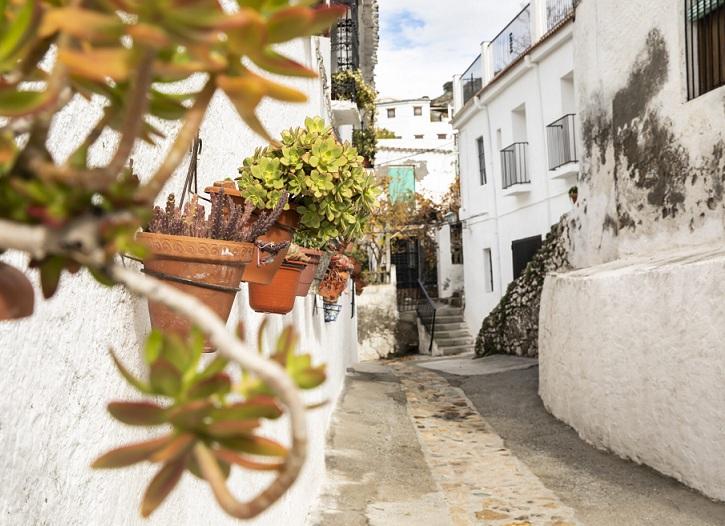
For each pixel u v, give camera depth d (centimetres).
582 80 1021
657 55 795
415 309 2222
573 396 820
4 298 63
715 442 524
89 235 56
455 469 686
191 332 63
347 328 1396
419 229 2459
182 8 48
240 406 56
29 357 149
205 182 303
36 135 62
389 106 3684
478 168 1905
